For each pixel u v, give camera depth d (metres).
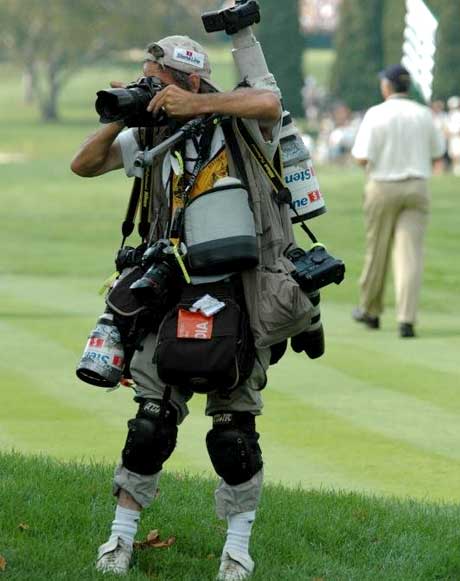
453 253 65.00
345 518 21.12
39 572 17.83
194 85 18.59
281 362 36.47
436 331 43.81
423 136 43.75
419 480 25.33
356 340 41.50
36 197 100.06
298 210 19.08
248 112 17.94
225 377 17.55
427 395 32.75
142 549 19.38
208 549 19.73
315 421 29.75
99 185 108.69
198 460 26.34
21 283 55.72
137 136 18.94
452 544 20.09
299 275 18.20
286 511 21.22
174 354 17.52
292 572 18.59
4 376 34.38
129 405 31.12
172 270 18.06
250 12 18.73
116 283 18.58
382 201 43.38
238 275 18.14
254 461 18.12
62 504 20.97
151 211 18.75
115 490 18.44
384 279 43.94
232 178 18.19
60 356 37.38
